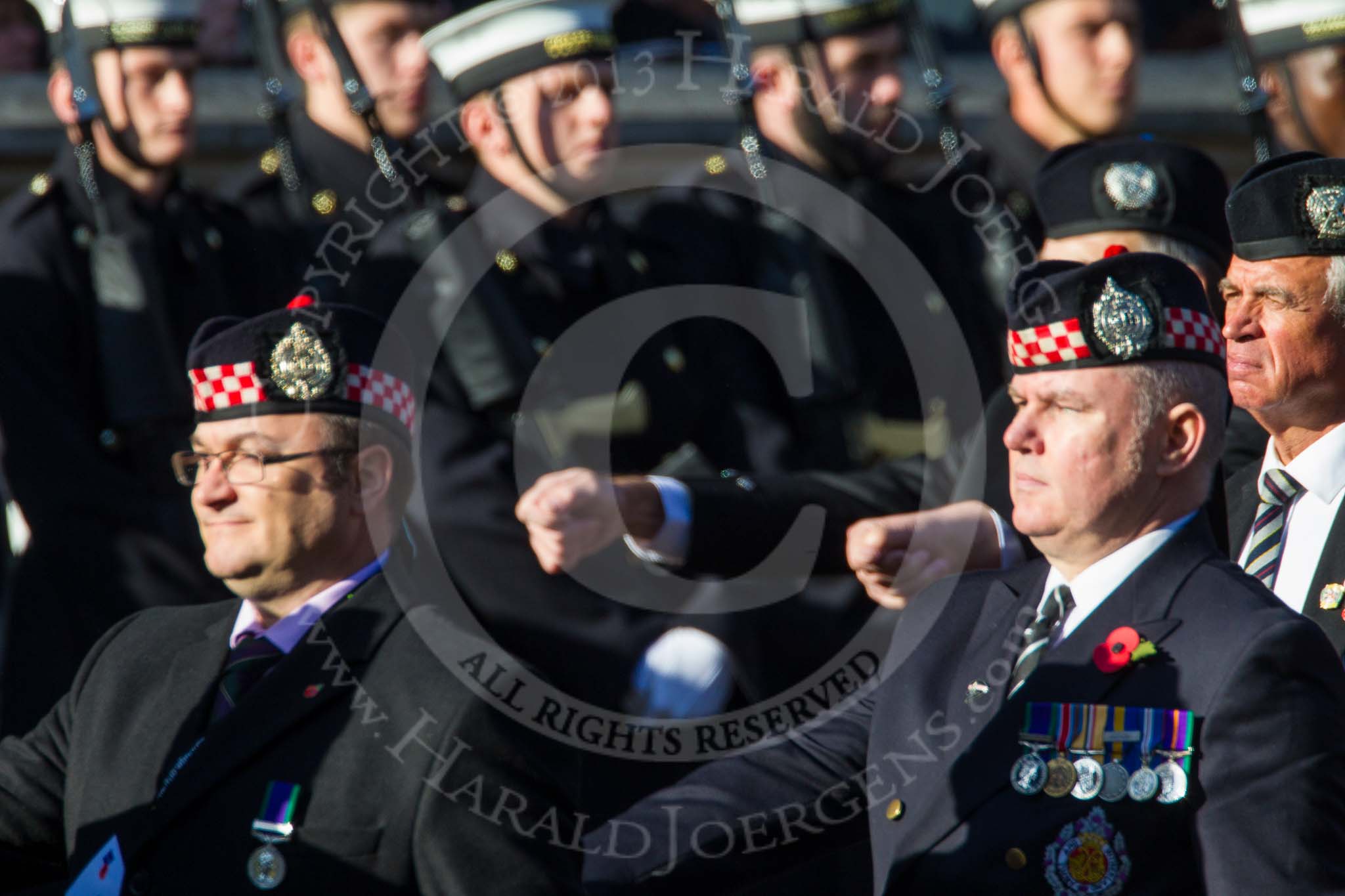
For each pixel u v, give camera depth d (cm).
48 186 1769
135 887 1174
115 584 1703
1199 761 1060
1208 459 1127
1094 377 1103
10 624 1712
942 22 2292
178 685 1268
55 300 1733
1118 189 1453
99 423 1747
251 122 2059
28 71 2125
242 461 1219
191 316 1769
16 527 1975
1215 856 1034
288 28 1794
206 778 1176
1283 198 1266
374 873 1134
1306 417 1294
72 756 1288
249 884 1147
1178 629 1098
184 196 1805
